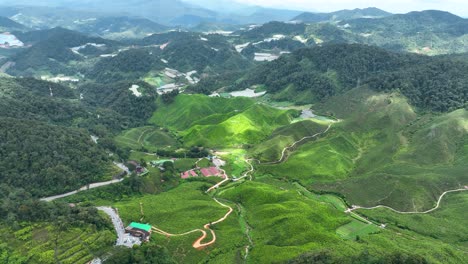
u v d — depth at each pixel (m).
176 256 153.88
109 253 145.50
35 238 150.38
